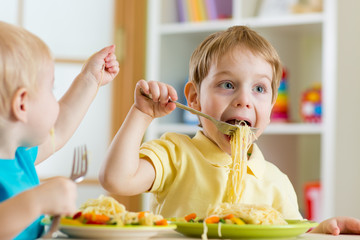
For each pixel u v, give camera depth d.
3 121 0.87
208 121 1.42
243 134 1.31
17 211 0.74
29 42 0.88
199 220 1.00
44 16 3.51
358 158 2.91
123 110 3.53
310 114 2.98
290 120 3.23
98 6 3.53
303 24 2.98
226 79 1.40
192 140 1.45
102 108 3.55
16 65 0.85
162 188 1.36
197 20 3.28
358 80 2.92
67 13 3.52
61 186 0.76
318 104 2.97
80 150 0.96
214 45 1.44
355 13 2.93
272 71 1.46
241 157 1.30
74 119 1.24
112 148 1.17
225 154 1.41
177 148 1.40
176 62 3.46
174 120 3.42
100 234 0.82
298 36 3.29
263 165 1.44
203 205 1.34
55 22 3.51
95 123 3.55
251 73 1.40
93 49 3.52
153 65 3.33
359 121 2.91
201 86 1.47
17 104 0.85
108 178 1.15
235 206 1.00
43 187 0.76
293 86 3.28
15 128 0.89
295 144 3.34
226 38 1.44
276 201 1.41
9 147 0.92
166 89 1.17
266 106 1.43
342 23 2.92
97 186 3.51
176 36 3.43
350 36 2.92
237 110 1.39
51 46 3.51
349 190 2.88
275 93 1.51
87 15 3.53
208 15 3.26
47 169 3.50
